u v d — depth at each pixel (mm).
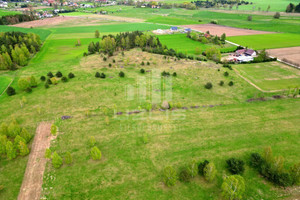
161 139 44906
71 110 55312
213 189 33406
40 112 54031
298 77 78188
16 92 64250
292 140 44406
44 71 81438
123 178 35500
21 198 31969
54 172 36562
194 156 40125
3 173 36344
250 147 42469
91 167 37688
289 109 56719
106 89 66375
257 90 68375
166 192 32969
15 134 44031
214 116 53688
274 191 33156
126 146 42844
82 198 32094
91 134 46281
